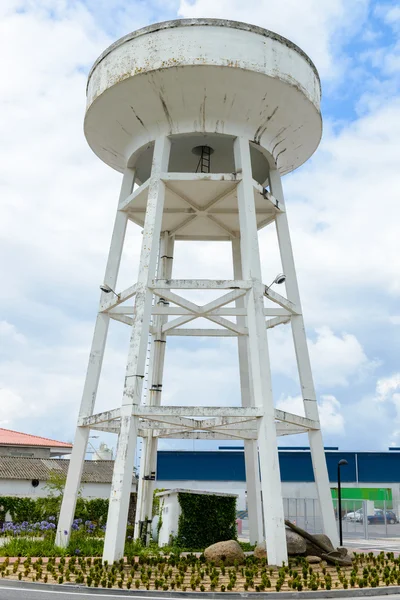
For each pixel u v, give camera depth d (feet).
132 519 105.91
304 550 49.70
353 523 138.41
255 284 51.24
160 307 60.90
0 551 53.11
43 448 138.10
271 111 55.62
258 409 47.75
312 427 53.88
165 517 76.48
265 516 45.75
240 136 56.03
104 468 130.21
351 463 150.61
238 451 152.87
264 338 49.93
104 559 44.42
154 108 55.01
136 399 48.01
